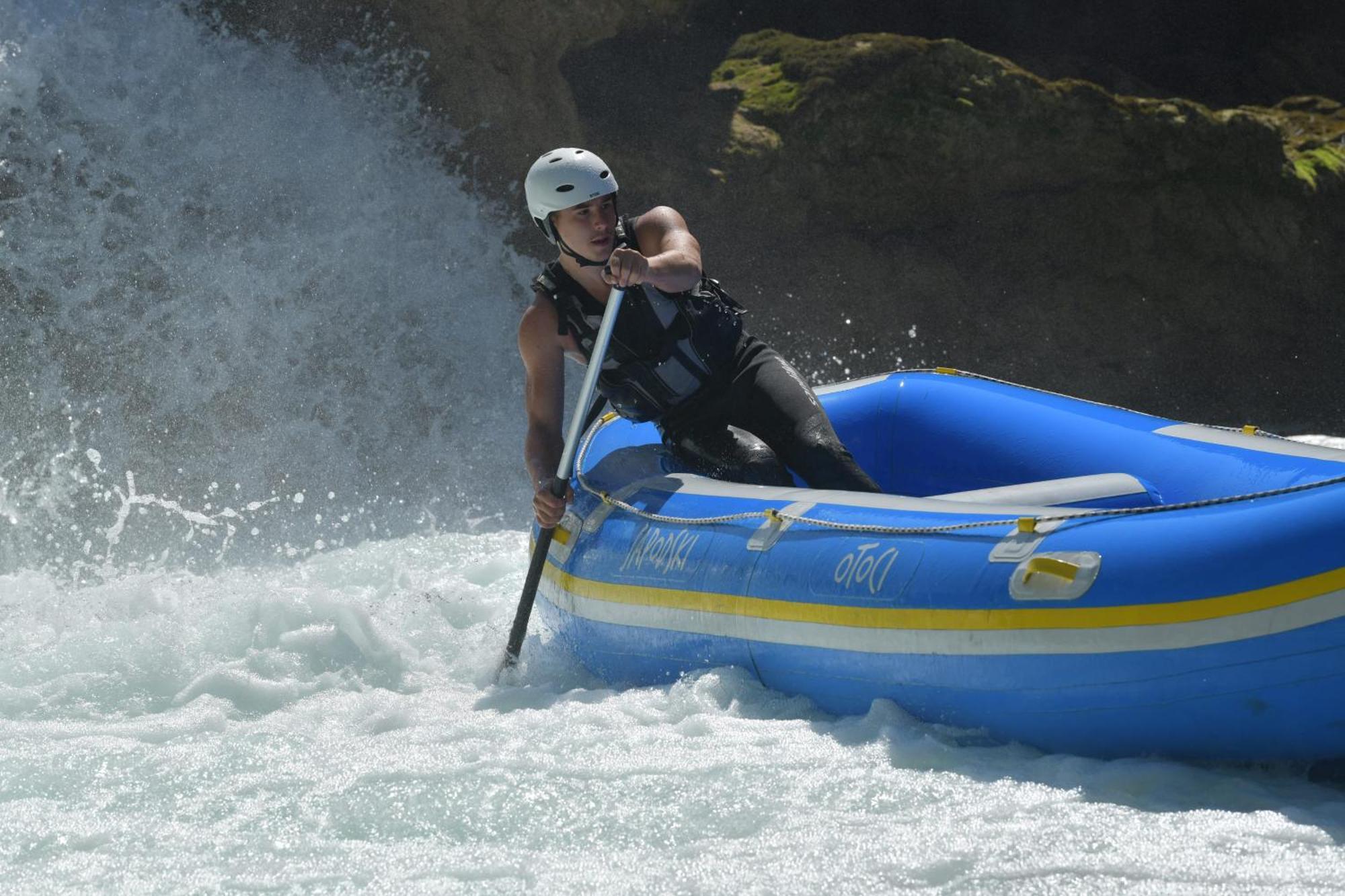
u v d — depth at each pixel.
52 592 19.23
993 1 45.19
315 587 17.42
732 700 12.02
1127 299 41.56
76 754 11.58
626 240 15.05
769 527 12.48
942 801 9.30
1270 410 42.25
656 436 16.86
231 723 13.00
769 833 8.99
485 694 13.82
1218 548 9.32
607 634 13.80
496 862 8.81
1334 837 8.25
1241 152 41.09
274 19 33.94
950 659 10.50
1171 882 7.79
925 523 11.33
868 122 38.50
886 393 17.95
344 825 9.71
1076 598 9.77
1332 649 8.77
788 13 43.03
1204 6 47.47
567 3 35.91
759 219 38.66
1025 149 39.38
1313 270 42.44
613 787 10.09
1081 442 15.84
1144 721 9.59
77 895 8.53
